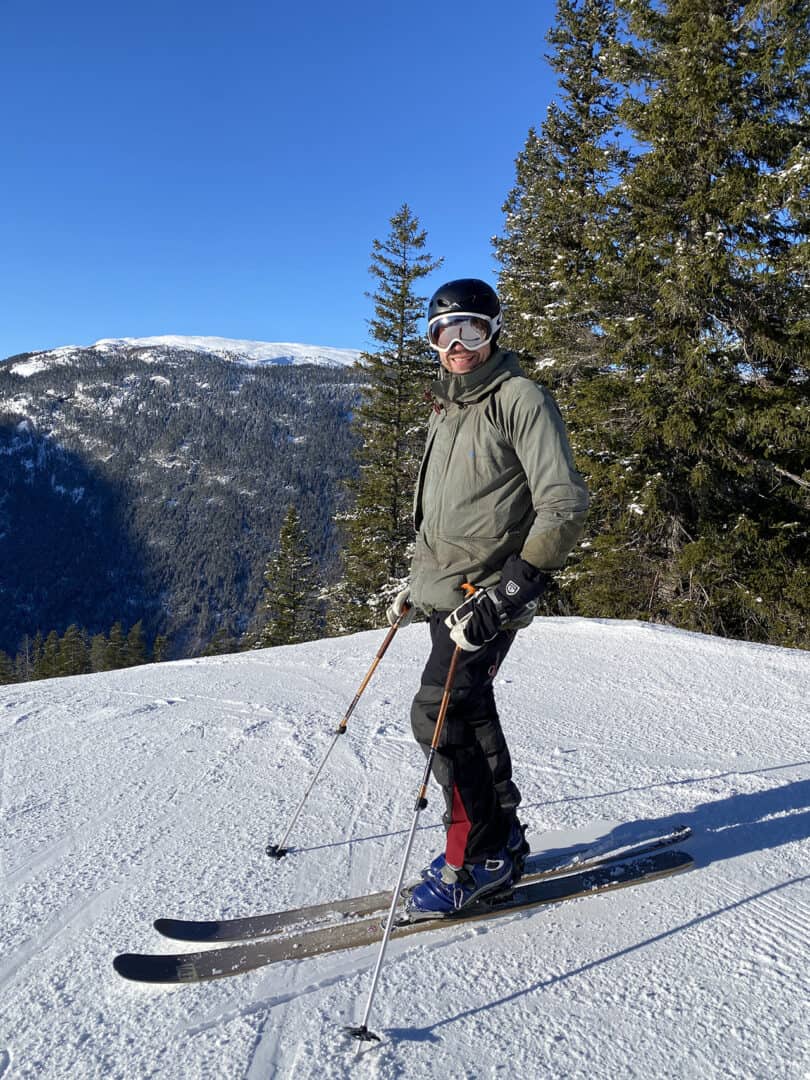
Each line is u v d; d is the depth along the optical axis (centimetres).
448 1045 157
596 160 1383
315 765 335
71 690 517
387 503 2350
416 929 197
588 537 1367
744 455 1150
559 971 182
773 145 1121
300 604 3497
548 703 427
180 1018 167
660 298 1188
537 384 193
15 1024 169
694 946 190
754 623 1203
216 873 236
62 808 297
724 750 342
